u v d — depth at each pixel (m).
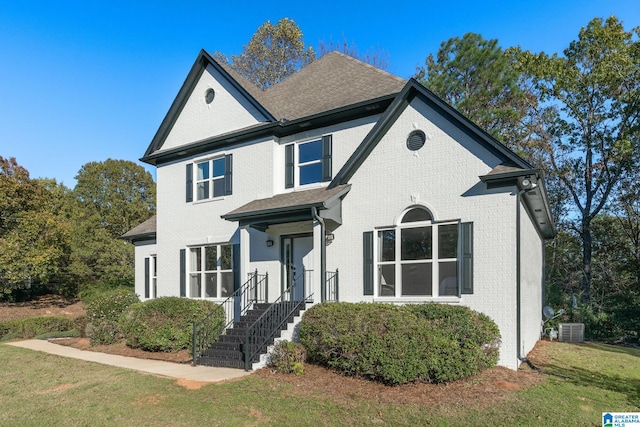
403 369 7.86
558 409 6.91
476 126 10.22
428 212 10.98
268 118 14.40
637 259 23.27
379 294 11.51
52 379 9.79
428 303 9.62
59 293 33.97
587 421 6.50
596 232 25.84
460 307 9.22
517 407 6.95
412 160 11.28
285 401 7.48
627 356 12.13
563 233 26.94
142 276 19.34
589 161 25.00
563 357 11.30
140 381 8.96
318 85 15.97
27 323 18.03
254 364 10.13
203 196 16.41
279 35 35.28
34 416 7.31
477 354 8.29
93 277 34.22
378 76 14.38
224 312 13.44
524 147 25.67
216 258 15.58
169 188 17.33
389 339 8.11
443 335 8.37
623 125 23.52
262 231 14.40
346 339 8.55
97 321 14.73
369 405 7.17
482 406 7.00
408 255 11.17
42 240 26.30
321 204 11.33
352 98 13.52
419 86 11.04
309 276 13.52
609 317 18.34
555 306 21.22
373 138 11.80
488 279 9.88
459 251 10.41
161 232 17.39
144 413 7.14
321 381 8.57
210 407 7.27
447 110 10.70
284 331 11.08
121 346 13.95
